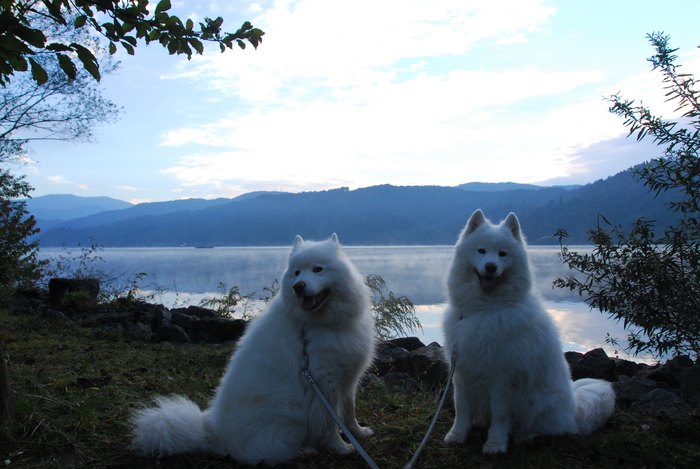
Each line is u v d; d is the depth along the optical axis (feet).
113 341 9.66
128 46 5.00
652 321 7.23
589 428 5.51
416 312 18.92
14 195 15.33
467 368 5.39
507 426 5.28
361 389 7.32
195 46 5.22
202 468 4.82
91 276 16.08
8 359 7.57
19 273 14.92
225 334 11.05
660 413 5.99
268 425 4.97
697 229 6.71
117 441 5.25
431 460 5.04
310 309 5.16
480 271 5.35
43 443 5.04
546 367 5.28
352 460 5.03
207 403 6.53
